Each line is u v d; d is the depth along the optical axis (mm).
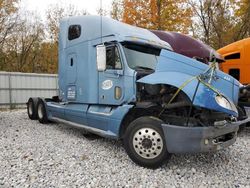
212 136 4984
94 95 6961
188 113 5238
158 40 7105
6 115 13242
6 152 6090
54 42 35250
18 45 35344
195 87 5074
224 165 5578
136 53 6418
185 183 4641
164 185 4539
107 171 5078
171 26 19156
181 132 4953
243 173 5145
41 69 36250
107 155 6062
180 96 5254
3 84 18719
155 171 5156
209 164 5629
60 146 6734
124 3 19375
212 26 20531
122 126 6016
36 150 6301
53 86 21078
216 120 5215
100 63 6188
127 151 5508
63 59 8562
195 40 9812
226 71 10594
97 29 7043
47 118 9984
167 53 5609
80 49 7609
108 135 6246
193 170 5223
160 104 5574
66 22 8469
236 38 19734
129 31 6680
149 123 5262
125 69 6109
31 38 35781
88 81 7195
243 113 7910
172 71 5496
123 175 4910
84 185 4430
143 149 5301
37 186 4344
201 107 4977
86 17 7594
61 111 8539
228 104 5152
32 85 20016
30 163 5371
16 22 32938
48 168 5125
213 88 5156
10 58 34938
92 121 6984
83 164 5414
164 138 5133
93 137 7766
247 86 8109
